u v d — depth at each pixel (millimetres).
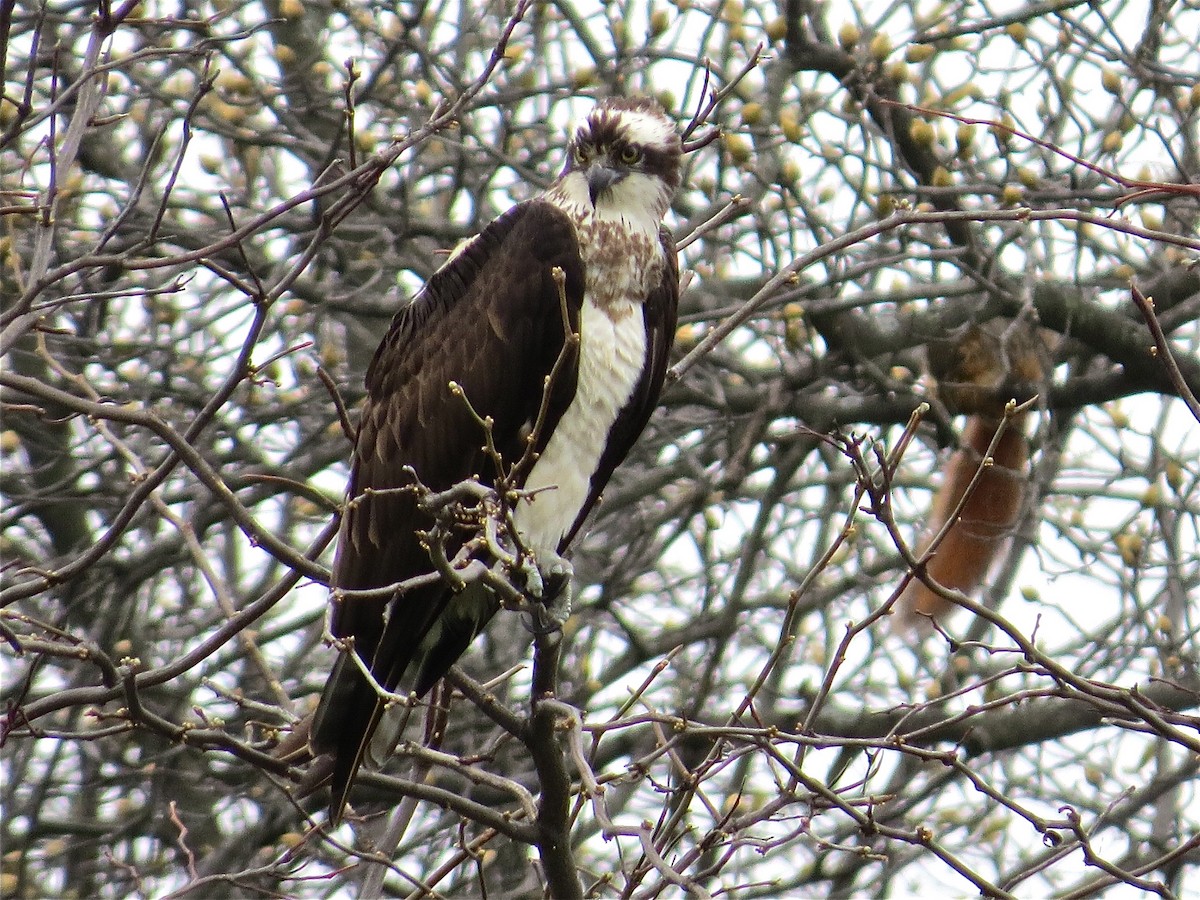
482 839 7676
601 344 8312
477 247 8484
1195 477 12742
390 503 8133
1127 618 13031
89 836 14172
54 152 6914
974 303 13734
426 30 15336
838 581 14641
